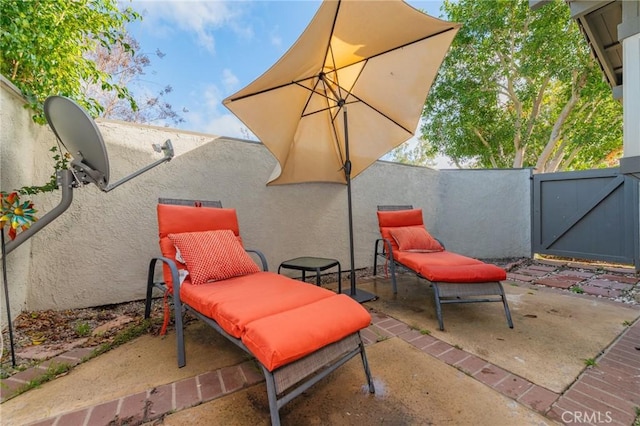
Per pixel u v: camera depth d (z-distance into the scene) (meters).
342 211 4.55
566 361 1.93
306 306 1.68
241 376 1.77
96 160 2.04
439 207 5.78
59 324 2.44
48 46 2.56
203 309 1.80
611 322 2.57
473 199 5.70
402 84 2.88
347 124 3.44
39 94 2.68
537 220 5.41
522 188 5.60
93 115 3.09
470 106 7.71
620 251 4.49
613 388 1.64
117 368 1.84
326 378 1.77
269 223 3.88
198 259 2.22
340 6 2.06
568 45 6.42
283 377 1.32
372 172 4.89
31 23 2.42
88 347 2.08
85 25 2.88
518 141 8.05
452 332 2.40
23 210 1.92
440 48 2.51
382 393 1.62
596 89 6.77
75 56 2.91
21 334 2.22
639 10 2.33
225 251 2.36
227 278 2.27
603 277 4.14
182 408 1.49
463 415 1.45
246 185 3.71
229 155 3.59
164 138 3.20
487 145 8.39
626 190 4.43
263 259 2.67
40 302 2.62
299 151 3.45
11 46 2.32
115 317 2.64
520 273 4.48
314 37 2.24
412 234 3.67
